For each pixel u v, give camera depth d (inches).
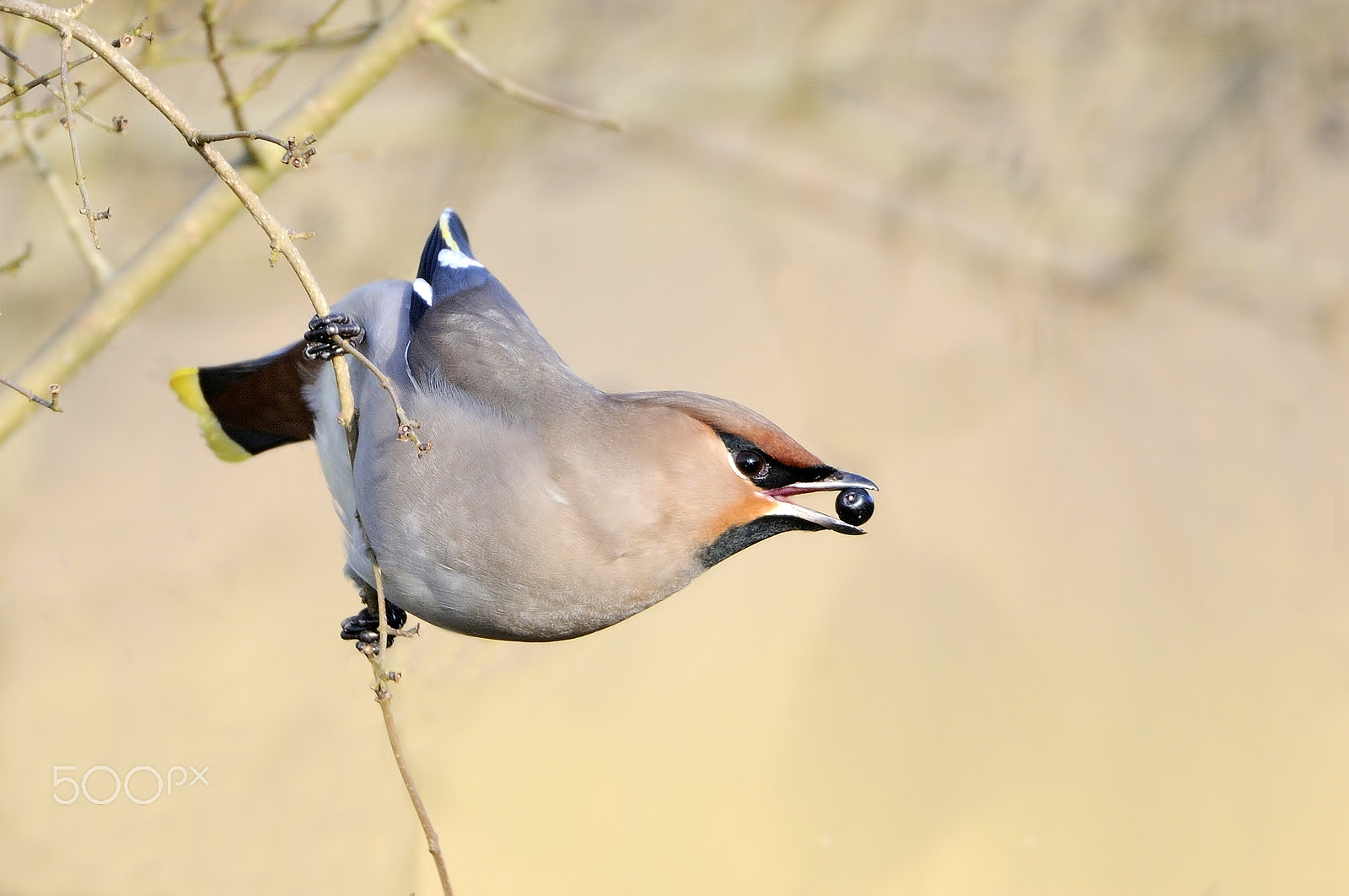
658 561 311.3
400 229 478.6
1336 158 529.0
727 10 553.9
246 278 479.5
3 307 460.4
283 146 255.9
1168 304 535.8
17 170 449.1
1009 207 534.0
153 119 459.8
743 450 311.7
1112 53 531.8
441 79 486.9
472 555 304.7
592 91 541.3
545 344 334.6
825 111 544.4
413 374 317.1
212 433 360.2
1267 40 526.6
